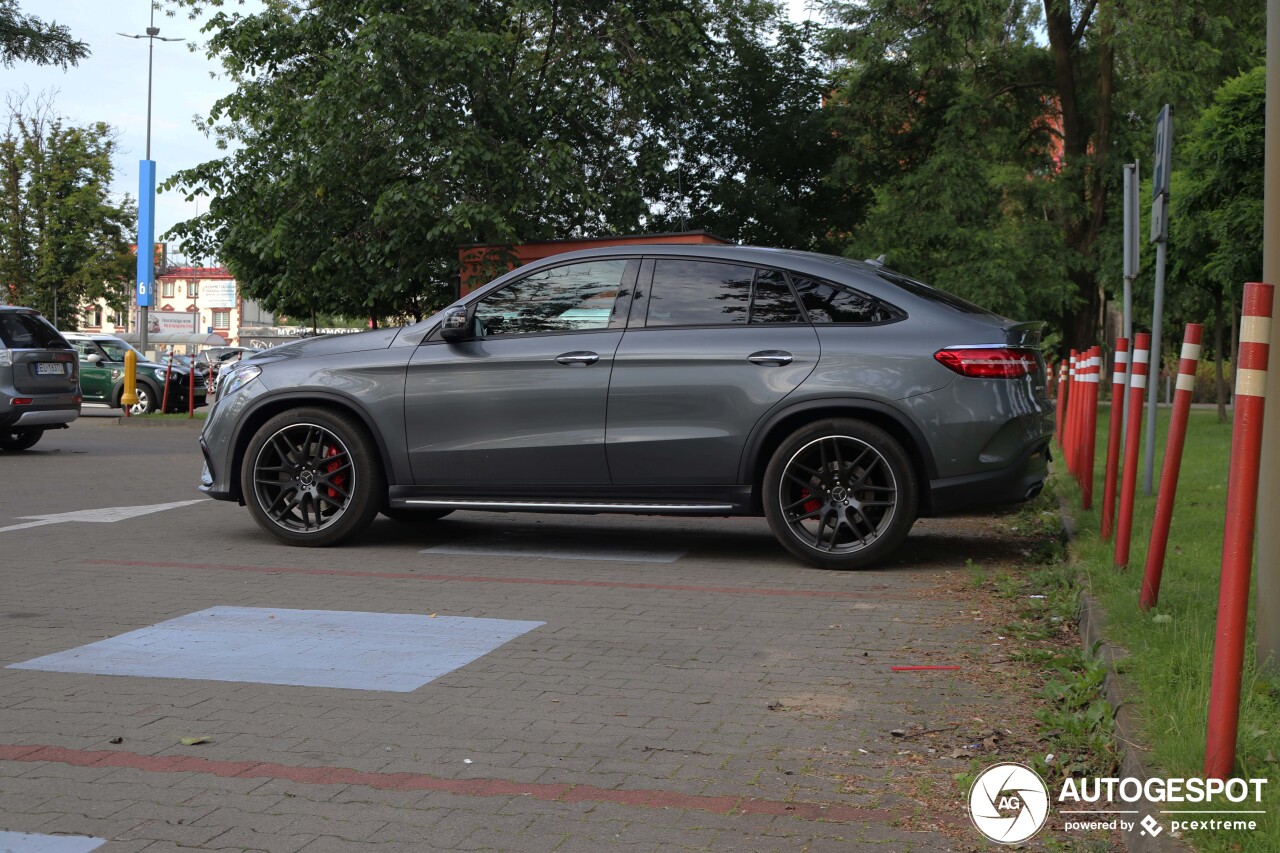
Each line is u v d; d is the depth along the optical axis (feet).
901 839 10.89
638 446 24.84
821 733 13.89
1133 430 21.06
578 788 12.12
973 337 23.95
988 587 22.62
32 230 170.40
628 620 19.76
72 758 12.91
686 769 12.68
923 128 104.37
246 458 27.14
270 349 28.25
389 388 26.27
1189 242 68.90
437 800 11.78
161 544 27.55
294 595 21.65
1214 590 18.54
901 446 23.91
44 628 18.93
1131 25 85.92
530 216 77.36
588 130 82.38
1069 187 95.50
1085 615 18.24
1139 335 21.16
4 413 53.47
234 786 12.12
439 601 21.18
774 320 24.72
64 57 95.66
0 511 33.76
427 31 74.49
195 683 15.89
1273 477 13.71
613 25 80.94
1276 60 14.06
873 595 21.91
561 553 26.55
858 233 100.73
